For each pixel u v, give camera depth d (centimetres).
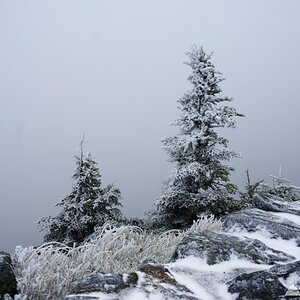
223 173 1226
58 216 1252
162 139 1245
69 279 481
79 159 1277
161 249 689
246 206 1245
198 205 1152
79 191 1251
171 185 1233
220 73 1215
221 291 452
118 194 1277
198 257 542
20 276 482
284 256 580
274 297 415
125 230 761
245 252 566
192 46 1237
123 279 416
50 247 574
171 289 420
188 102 1252
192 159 1204
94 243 686
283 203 923
